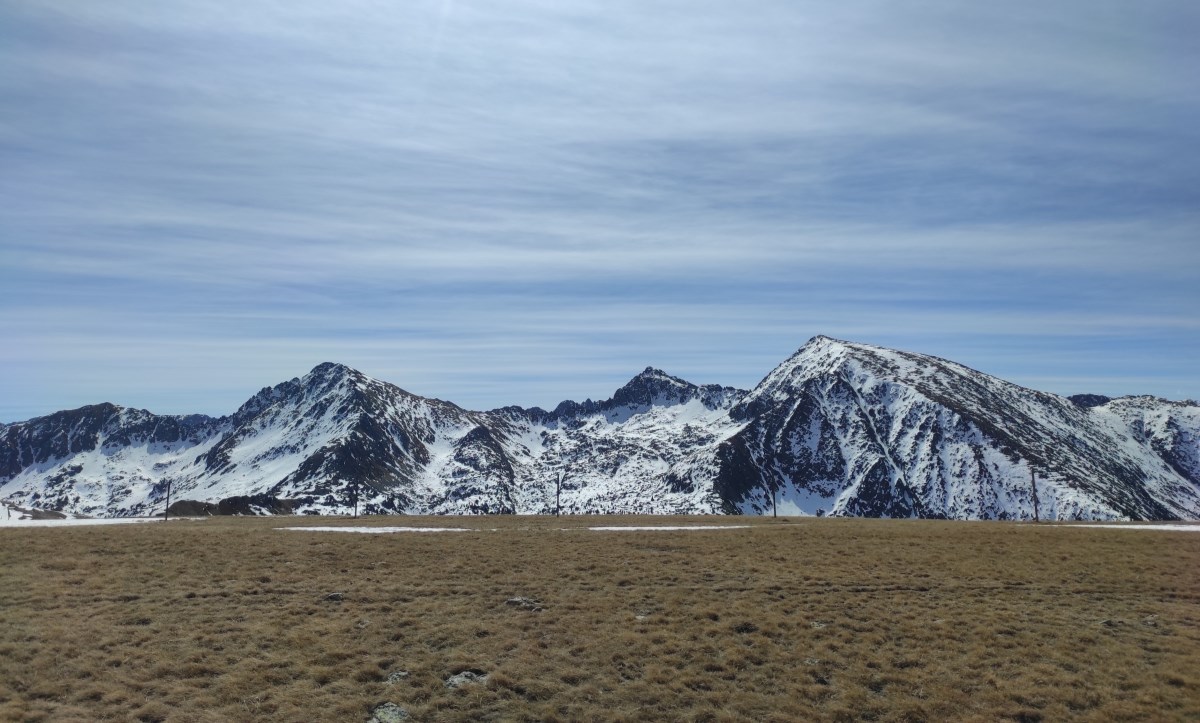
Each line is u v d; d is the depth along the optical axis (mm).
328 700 24688
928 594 38281
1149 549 51594
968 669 28031
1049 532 61812
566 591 38000
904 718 24438
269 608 34094
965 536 58844
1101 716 24312
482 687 25922
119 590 36594
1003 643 30703
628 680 26906
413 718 23844
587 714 24297
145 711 23359
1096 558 47844
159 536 53906
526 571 42688
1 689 24344
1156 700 25438
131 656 27578
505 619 32938
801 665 28297
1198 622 33781
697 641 30547
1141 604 36594
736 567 44250
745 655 29109
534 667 27562
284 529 63875
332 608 34375
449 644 29781
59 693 24422
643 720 24047
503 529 66375
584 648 29562
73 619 31656
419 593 37344
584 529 66125
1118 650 29938
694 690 26172
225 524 71688
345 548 49750
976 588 39531
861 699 25688
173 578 39438
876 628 32531
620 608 34875
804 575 42125
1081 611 35438
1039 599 37531
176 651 28297
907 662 28766
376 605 34781
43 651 27656
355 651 28766
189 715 23297
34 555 44062
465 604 35281
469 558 46594
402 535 58531
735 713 24547
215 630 30812
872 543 54562
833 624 32938
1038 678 27234
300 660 27766
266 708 24047
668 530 64000
